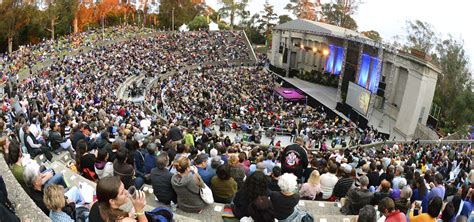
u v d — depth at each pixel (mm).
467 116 55438
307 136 35531
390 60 46281
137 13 115938
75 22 93125
